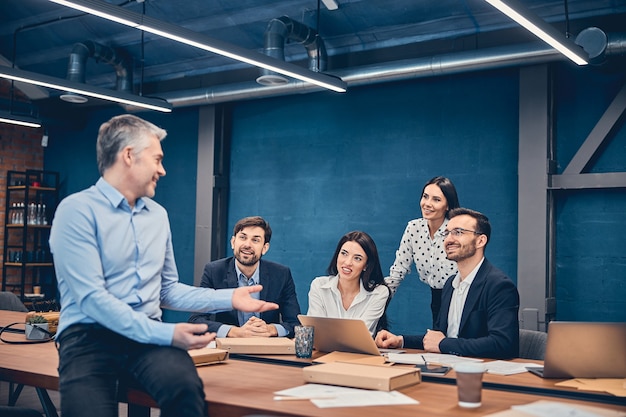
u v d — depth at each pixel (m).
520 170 5.39
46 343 2.79
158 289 2.06
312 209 6.67
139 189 1.99
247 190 7.12
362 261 3.16
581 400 1.82
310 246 6.66
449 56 5.46
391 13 5.83
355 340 2.51
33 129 8.71
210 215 7.09
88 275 1.84
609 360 2.09
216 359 2.33
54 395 4.98
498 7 3.60
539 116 5.33
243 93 6.59
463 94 5.88
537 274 5.26
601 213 5.25
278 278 3.57
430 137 6.02
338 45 6.36
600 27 5.14
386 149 6.25
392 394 1.81
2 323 3.69
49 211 8.62
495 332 2.62
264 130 7.04
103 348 1.84
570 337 2.06
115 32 6.98
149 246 2.02
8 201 8.38
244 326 2.99
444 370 2.18
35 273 8.59
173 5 6.34
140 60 7.41
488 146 5.73
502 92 5.69
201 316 3.38
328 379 1.94
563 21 5.30
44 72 8.02
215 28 6.54
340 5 5.91
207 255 7.08
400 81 6.20
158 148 2.02
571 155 5.38
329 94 6.62
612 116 5.11
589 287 5.27
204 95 6.84
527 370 2.24
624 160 5.16
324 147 6.62
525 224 5.34
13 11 7.18
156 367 1.75
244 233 3.51
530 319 5.25
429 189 3.99
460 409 1.66
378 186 6.29
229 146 7.28
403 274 4.34
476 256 2.89
